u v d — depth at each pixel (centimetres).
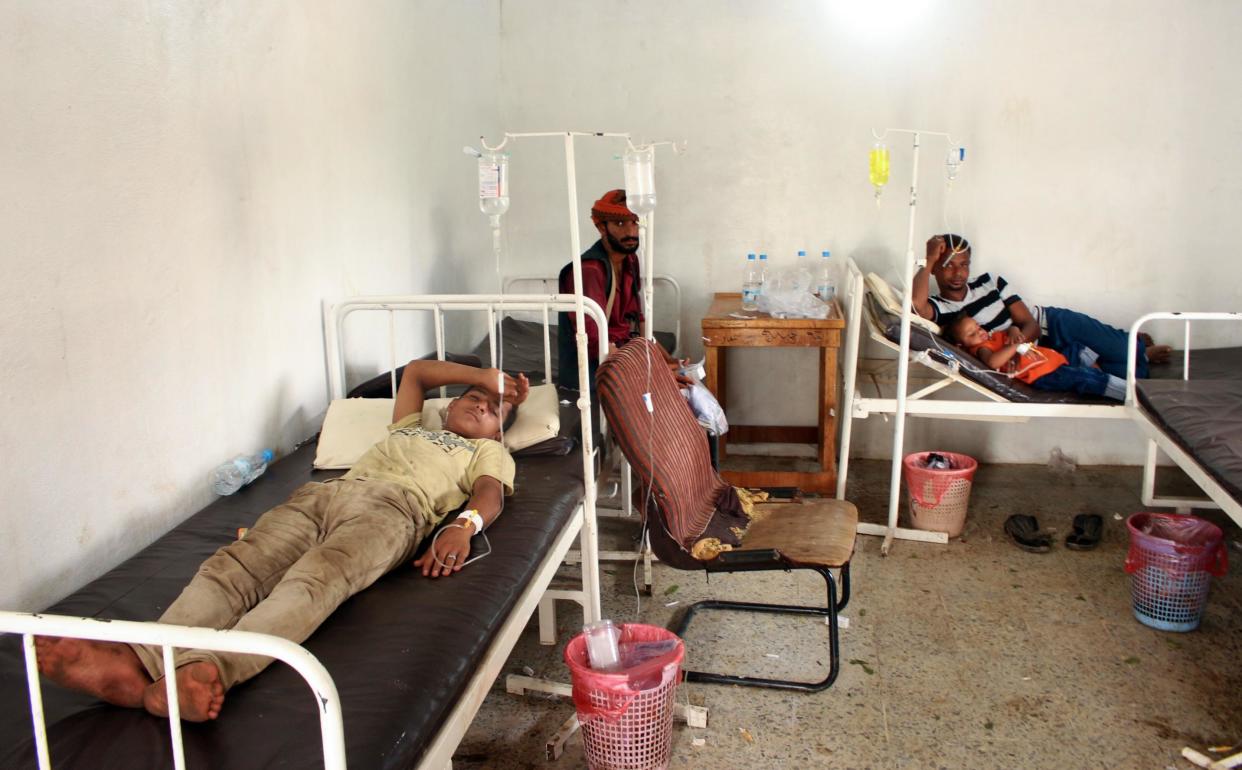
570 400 311
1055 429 412
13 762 126
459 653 154
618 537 340
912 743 218
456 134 381
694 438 275
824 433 366
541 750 217
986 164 394
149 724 133
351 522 183
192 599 161
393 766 127
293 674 146
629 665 210
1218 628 266
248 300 242
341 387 285
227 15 228
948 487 329
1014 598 290
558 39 416
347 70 289
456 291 389
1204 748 212
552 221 434
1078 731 221
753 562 235
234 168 233
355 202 297
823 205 411
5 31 164
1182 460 275
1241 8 366
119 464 196
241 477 231
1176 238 389
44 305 175
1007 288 391
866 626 274
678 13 405
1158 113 380
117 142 192
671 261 428
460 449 219
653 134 418
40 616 105
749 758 214
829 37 396
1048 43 381
